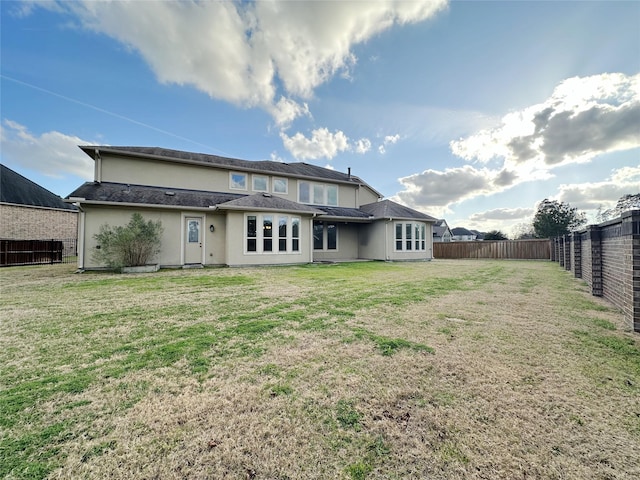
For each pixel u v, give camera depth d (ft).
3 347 10.28
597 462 5.08
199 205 37.63
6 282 24.52
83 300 17.65
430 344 10.58
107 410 6.59
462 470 4.91
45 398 7.04
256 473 4.88
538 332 11.96
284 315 14.38
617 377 8.14
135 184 39.75
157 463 5.07
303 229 43.01
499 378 8.07
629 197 66.18
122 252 32.04
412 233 53.67
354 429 5.95
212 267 37.09
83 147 36.96
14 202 55.31
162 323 13.07
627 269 13.00
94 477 4.78
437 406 6.74
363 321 13.42
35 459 5.14
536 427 6.00
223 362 9.09
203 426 6.05
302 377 8.12
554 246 54.65
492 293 20.39
